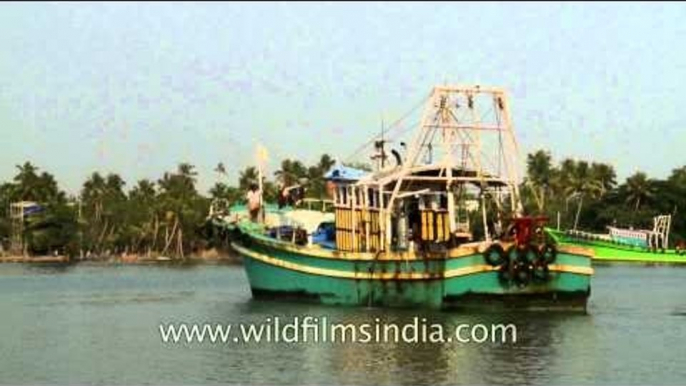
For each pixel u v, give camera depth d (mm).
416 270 53500
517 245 51438
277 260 62750
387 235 56969
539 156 182125
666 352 40250
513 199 56250
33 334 49438
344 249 62812
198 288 90375
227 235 70438
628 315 54875
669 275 113000
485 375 35031
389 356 39344
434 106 56000
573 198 174875
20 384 34906
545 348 41188
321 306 58656
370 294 55875
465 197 60094
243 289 87812
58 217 191000
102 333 49375
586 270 52438
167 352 41688
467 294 51969
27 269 148125
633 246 127938
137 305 67438
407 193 56000
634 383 33781
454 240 56344
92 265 169250
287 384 33938
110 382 34969
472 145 56812
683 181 170375
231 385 33938
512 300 51938
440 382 33812
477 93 56625
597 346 41781
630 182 169000
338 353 40250
